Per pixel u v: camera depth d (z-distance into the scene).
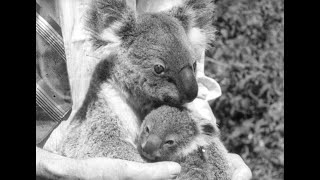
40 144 1.86
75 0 1.84
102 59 1.81
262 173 3.18
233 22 3.31
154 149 1.77
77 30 1.83
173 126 1.78
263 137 3.21
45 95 1.84
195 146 1.81
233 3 3.35
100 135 1.77
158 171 1.71
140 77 1.78
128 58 1.79
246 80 3.20
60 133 1.82
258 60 3.26
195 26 1.86
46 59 1.85
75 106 1.83
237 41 3.27
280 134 3.20
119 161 1.72
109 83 1.79
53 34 1.85
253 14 3.35
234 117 3.25
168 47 1.78
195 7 1.87
